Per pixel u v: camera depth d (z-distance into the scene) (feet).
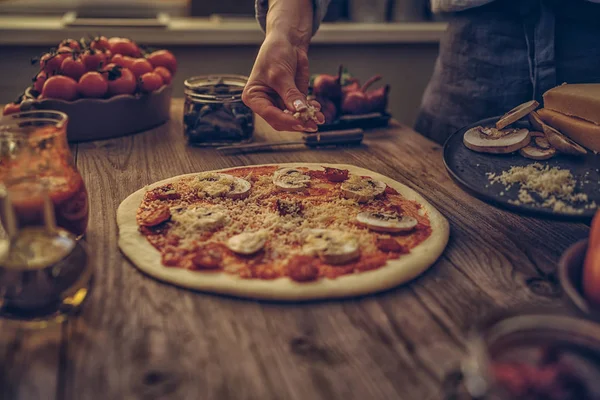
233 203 3.96
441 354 2.53
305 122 4.40
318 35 9.42
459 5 5.26
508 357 2.07
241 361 2.49
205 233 3.52
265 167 4.70
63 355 2.50
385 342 2.62
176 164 4.90
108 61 5.65
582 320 2.12
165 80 6.05
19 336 2.63
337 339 2.64
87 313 2.81
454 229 3.76
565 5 4.91
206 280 3.03
